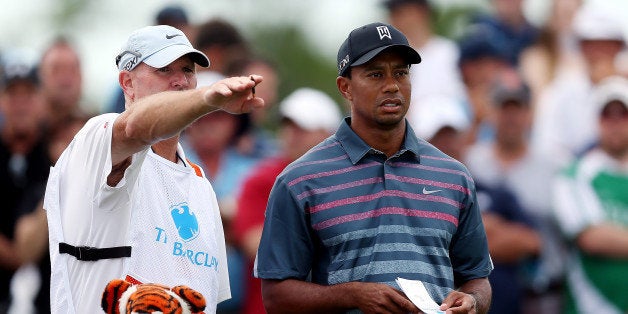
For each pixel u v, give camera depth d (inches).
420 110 1411.2
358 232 837.2
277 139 1542.8
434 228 847.7
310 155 863.1
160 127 728.3
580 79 1561.3
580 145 1517.0
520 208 1331.2
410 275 836.0
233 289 1232.2
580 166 1360.7
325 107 1291.8
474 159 1353.3
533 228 1342.3
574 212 1344.7
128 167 793.6
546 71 1612.9
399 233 840.3
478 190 1331.2
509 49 1620.3
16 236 1264.8
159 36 860.6
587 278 1338.6
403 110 854.5
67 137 1302.9
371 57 844.0
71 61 1475.1
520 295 1322.6
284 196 850.1
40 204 1262.3
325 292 831.1
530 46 1648.6
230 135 1318.9
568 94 1549.0
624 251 1323.8
